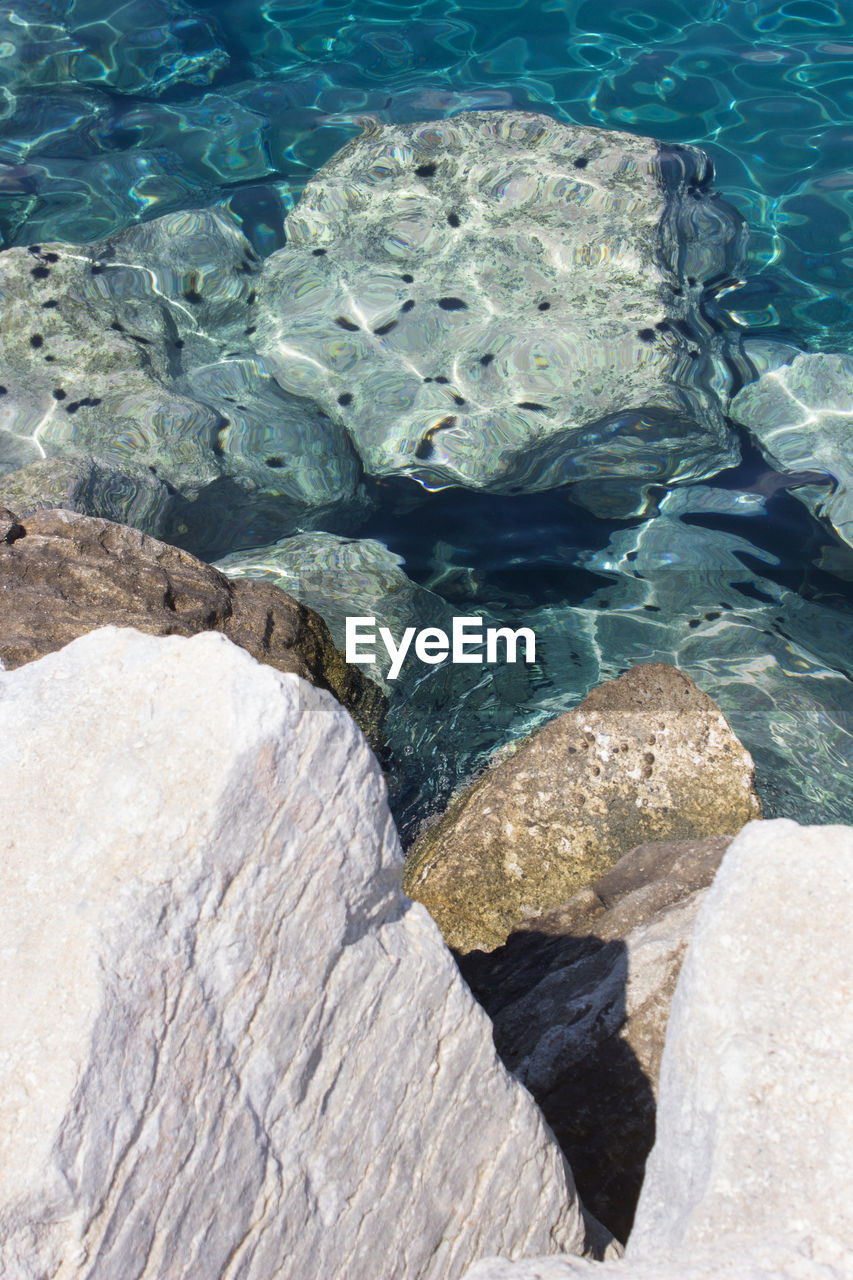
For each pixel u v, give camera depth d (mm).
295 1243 1680
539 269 6035
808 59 8297
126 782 1646
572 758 3535
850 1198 1534
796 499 5285
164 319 6090
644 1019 2436
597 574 4953
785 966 1722
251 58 8641
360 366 5820
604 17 8945
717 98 7887
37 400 5543
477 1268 1654
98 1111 1452
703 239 6488
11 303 6004
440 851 3449
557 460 5539
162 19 8953
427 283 6152
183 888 1583
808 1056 1646
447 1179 1871
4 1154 1398
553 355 5637
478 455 5359
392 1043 1816
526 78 8188
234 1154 1607
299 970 1697
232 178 7352
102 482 4949
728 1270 1474
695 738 3547
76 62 8477
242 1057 1632
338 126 7777
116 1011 1491
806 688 4457
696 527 5195
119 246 6492
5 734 1757
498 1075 1937
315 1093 1727
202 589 3652
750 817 3422
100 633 1861
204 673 1704
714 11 8977
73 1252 1423
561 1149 2271
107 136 7770
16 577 3391
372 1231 1773
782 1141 1598
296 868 1682
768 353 5918
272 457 5410
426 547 5090
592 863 3369
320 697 1716
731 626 4691
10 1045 1461
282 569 4906
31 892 1593
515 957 2945
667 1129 1796
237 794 1617
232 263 6562
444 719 4273
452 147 6574
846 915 1734
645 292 5844
